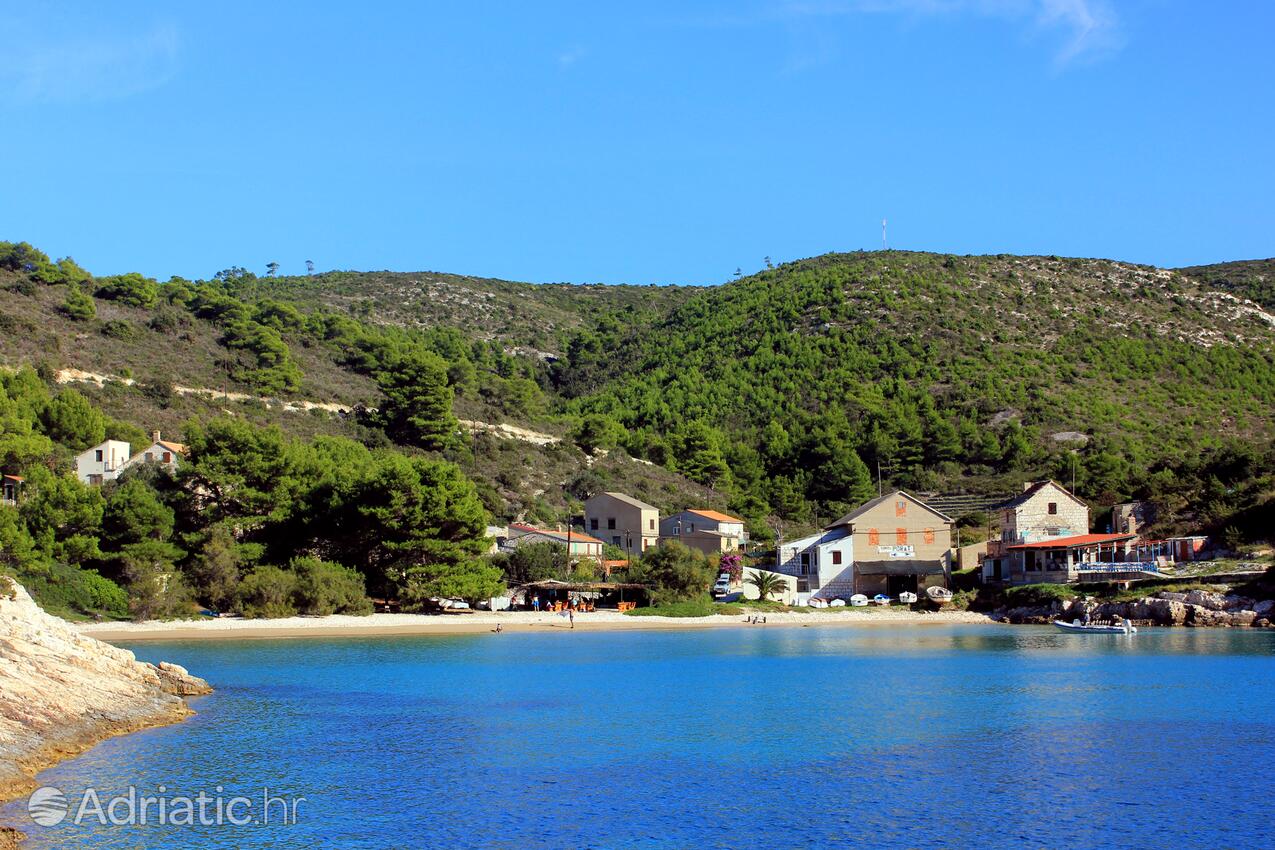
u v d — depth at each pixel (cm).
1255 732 4778
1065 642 8462
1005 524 12262
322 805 3628
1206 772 4062
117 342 16838
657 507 15850
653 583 11406
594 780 3981
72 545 8638
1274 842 3266
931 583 11950
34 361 14738
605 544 13538
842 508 17488
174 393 15288
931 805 3659
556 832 3372
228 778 3931
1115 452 17550
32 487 9981
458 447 16200
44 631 5247
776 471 19075
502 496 14975
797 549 12300
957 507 16225
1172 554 10844
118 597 8688
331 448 13662
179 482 9675
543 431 18988
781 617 10650
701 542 13612
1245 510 11075
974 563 12175
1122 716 5166
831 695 5869
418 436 16362
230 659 7150
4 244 18825
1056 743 4588
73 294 17325
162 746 4359
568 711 5372
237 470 9750
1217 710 5297
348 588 9544
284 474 10088
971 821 3478
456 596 9819
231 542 9344
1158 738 4662
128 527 8931
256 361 17625
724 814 3559
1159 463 15425
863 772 4106
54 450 11706
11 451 10812
